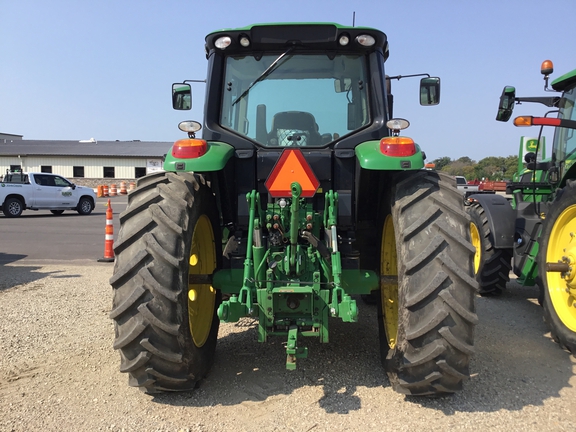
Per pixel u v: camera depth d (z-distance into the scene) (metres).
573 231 4.03
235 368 3.58
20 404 3.02
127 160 42.41
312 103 3.71
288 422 2.79
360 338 4.22
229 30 3.60
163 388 2.99
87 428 2.74
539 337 4.33
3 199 17.17
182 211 2.99
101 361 3.74
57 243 10.68
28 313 5.03
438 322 2.69
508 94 5.54
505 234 5.42
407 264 2.82
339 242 3.58
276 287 3.06
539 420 2.81
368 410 2.92
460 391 3.16
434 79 4.18
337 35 3.59
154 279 2.79
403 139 3.08
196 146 3.17
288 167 3.11
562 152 5.36
